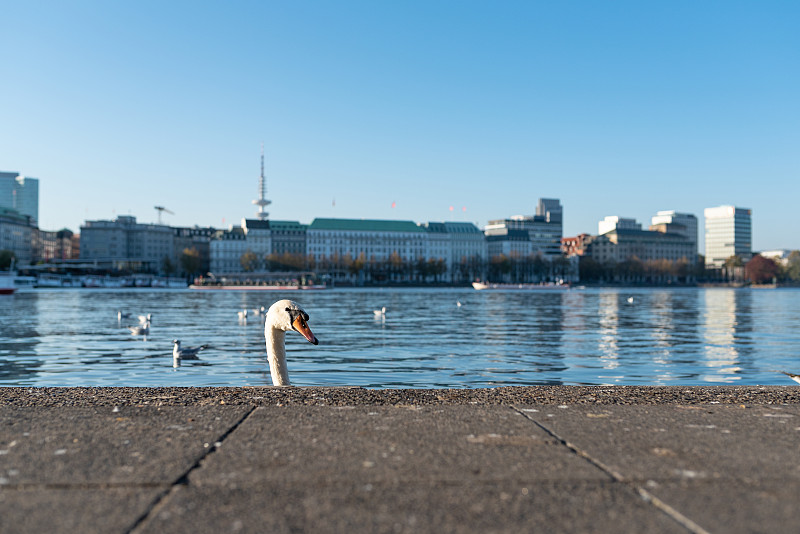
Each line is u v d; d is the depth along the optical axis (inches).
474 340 1504.7
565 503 175.9
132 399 323.9
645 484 190.9
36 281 7691.9
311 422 270.5
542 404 311.9
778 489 185.9
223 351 1261.1
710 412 293.0
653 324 2070.6
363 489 187.3
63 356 1182.3
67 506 173.6
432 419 276.4
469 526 161.0
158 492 184.5
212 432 253.3
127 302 3843.5
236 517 166.6
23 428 260.7
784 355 1206.3
